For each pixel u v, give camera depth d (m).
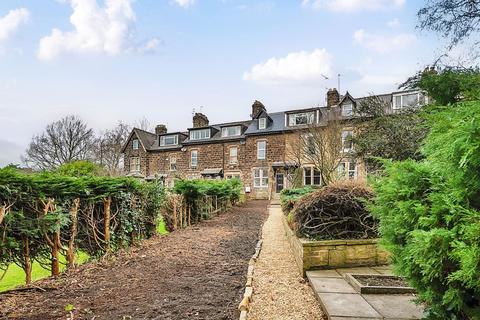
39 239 4.32
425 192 2.13
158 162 29.73
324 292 3.41
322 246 4.40
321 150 15.07
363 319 2.68
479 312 1.72
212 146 26.92
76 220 4.95
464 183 1.67
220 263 5.14
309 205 4.98
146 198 7.39
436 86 4.61
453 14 5.89
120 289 3.79
